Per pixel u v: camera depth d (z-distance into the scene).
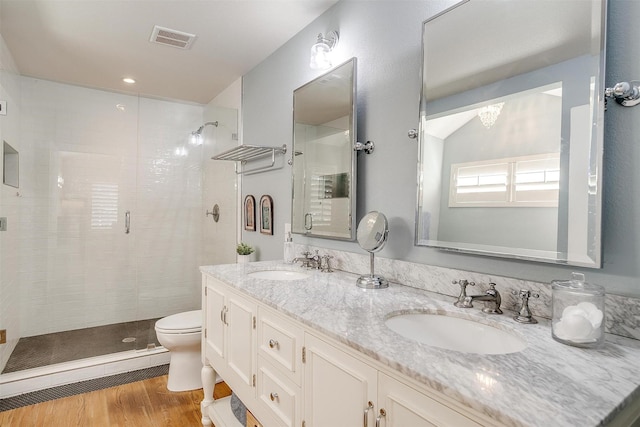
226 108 3.30
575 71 1.00
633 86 0.91
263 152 2.58
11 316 2.69
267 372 1.36
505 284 1.16
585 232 0.97
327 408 1.03
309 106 2.13
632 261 0.91
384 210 1.65
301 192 2.20
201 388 2.37
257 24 2.20
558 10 1.05
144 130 3.58
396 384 0.79
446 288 1.35
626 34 0.94
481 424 0.62
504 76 1.18
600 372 0.71
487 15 1.24
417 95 1.50
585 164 0.98
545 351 0.81
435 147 1.39
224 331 1.77
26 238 3.01
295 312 1.14
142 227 3.59
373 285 1.47
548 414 0.56
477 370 0.71
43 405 2.15
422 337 1.16
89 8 2.00
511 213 1.15
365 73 1.77
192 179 3.84
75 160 3.25
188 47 2.49
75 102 3.24
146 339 2.98
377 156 1.69
